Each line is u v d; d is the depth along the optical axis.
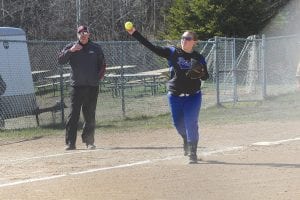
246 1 62.66
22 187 14.91
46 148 22.42
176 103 17.69
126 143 23.03
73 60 21.52
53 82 45.22
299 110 33.38
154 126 28.41
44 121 33.00
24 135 26.70
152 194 13.60
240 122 28.88
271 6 67.56
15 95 31.42
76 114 21.58
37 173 16.86
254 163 17.30
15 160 19.41
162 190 13.98
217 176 15.48
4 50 31.45
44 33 70.19
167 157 19.03
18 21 69.81
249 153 19.23
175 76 17.52
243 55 44.41
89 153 20.52
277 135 23.75
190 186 14.35
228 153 19.39
